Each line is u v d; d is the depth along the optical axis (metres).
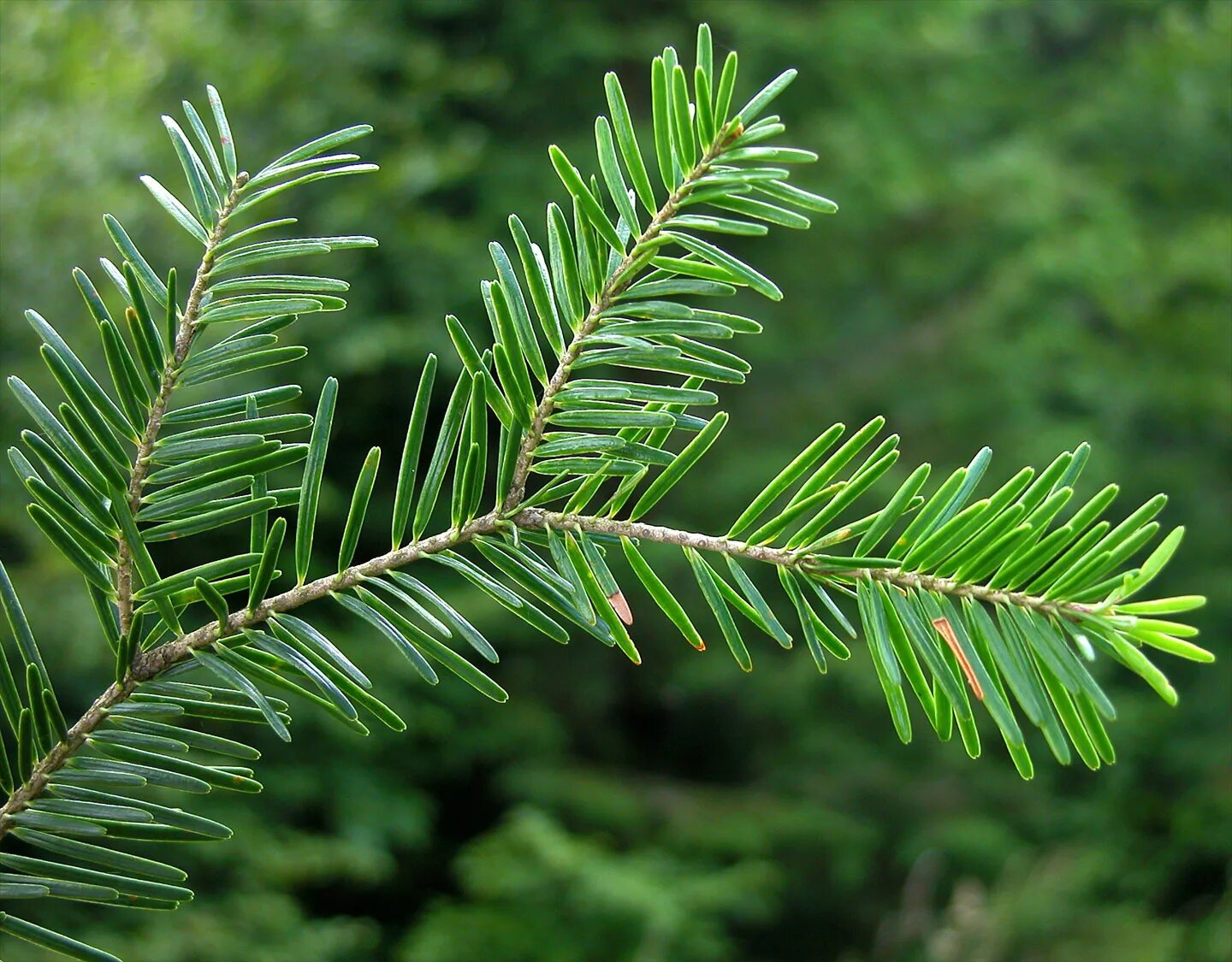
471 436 0.52
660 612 5.94
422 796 5.16
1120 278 6.27
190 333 0.52
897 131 6.68
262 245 0.53
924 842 5.54
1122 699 5.89
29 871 0.50
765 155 0.52
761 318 6.34
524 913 4.72
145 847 3.96
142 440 0.51
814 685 5.91
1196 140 7.03
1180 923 4.86
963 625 0.51
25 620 0.50
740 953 5.79
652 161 5.70
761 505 0.53
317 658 0.51
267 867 4.18
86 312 3.60
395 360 4.92
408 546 0.53
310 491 0.52
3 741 0.50
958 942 4.54
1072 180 6.75
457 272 5.12
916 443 6.25
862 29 6.44
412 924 5.58
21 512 3.50
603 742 6.24
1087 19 8.85
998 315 6.32
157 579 0.50
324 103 4.98
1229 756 5.72
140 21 4.40
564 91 6.14
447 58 5.99
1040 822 5.67
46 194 3.63
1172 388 6.35
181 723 3.32
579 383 0.54
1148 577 0.50
